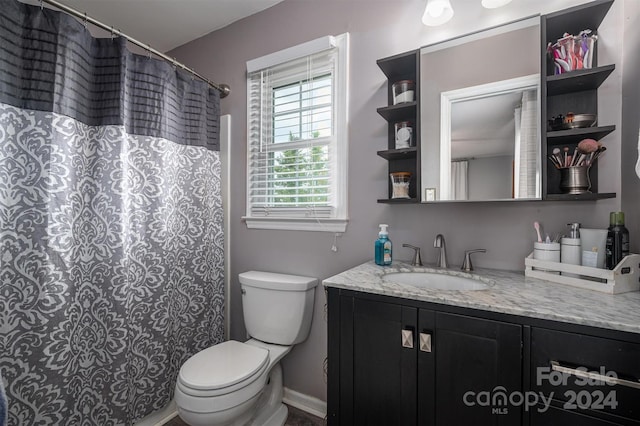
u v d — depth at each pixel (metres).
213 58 1.99
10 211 1.01
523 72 1.10
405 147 1.29
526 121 1.09
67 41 1.12
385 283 1.03
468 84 1.18
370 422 0.98
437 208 1.32
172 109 1.54
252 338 1.60
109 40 1.28
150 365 1.43
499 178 1.13
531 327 0.75
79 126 1.18
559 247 1.04
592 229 0.99
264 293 1.54
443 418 0.86
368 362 0.98
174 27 1.95
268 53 1.76
